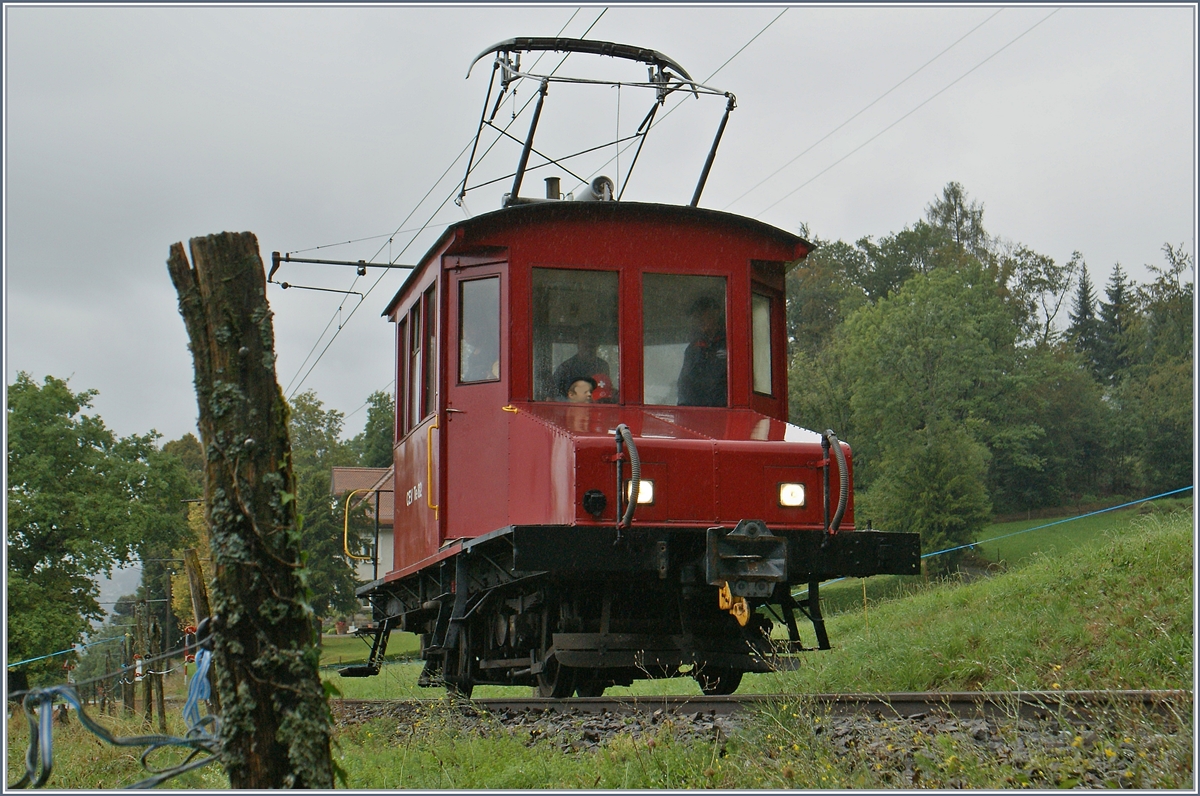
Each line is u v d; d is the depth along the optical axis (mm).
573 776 6211
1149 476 60562
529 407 9891
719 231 10586
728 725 7070
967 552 49125
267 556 4488
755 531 8719
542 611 9906
